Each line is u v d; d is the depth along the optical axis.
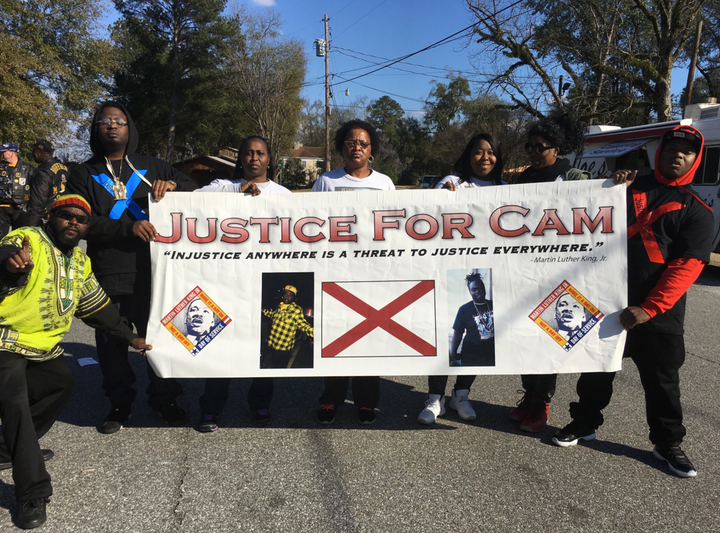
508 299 3.00
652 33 20.27
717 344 5.25
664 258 2.77
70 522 2.30
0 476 2.67
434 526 2.29
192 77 34.12
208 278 3.05
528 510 2.40
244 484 2.61
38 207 5.94
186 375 3.02
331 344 3.04
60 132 18.88
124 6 32.81
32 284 2.37
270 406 3.65
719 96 25.28
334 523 2.30
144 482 2.62
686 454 2.95
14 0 18.33
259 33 34.81
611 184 2.91
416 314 3.03
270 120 35.81
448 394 3.94
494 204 3.00
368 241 3.04
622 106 20.17
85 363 4.53
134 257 3.10
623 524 2.30
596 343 2.93
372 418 3.33
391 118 65.62
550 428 3.31
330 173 3.56
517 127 25.97
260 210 3.04
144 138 36.44
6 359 2.36
